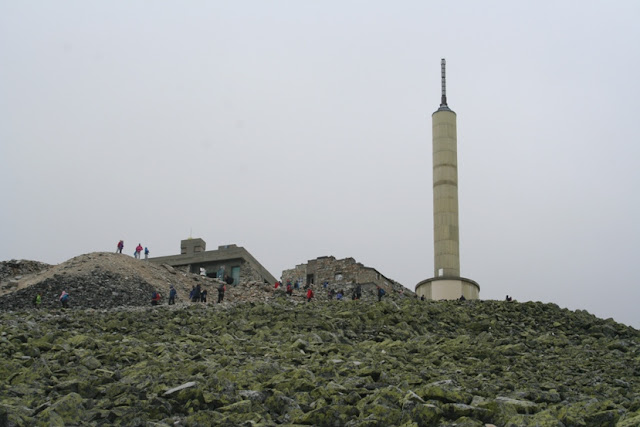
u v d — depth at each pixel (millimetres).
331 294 64625
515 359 33781
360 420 19406
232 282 70812
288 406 20750
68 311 42719
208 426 18719
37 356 25766
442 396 21672
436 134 70875
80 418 18516
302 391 22344
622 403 24297
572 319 47844
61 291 52750
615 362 35781
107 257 60000
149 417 19266
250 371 24281
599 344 41562
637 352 39125
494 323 42938
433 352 32531
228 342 31266
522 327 44344
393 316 40906
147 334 32562
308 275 78812
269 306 41625
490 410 20609
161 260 74938
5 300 51188
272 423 19297
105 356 25641
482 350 33875
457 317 44594
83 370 23422
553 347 39562
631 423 19812
